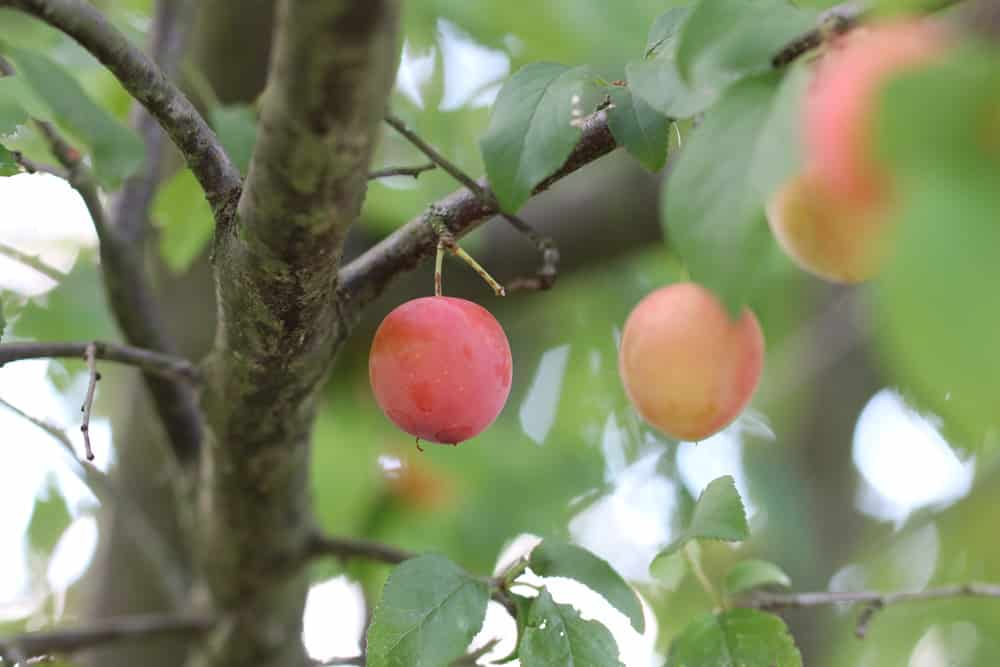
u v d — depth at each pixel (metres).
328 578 1.30
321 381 1.12
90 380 1.11
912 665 1.70
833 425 1.76
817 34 1.03
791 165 1.00
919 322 0.67
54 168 1.16
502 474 1.52
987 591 1.15
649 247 1.37
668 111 1.07
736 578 1.14
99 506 1.44
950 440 1.20
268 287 1.08
